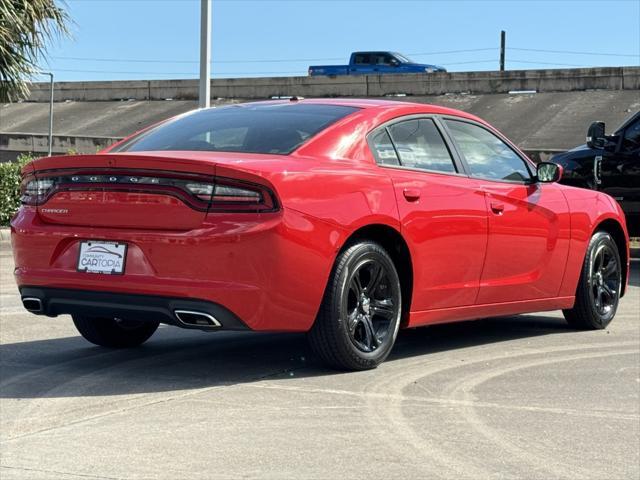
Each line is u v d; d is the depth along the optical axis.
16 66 15.05
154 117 42.59
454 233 5.88
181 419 4.44
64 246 5.30
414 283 5.69
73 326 7.05
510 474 3.74
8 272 10.81
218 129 5.71
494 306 6.32
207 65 17.58
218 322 4.95
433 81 41.28
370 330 5.49
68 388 5.05
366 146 5.57
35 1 14.82
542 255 6.63
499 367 5.77
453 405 4.79
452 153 6.11
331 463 3.82
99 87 47.56
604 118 34.72
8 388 5.04
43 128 42.50
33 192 5.45
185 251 4.93
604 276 7.38
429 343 6.56
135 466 3.76
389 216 5.44
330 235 5.12
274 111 5.84
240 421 4.41
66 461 3.81
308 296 5.10
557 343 6.67
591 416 4.64
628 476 3.75
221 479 3.62
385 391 5.04
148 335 6.32
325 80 43.22
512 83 39.97
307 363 5.73
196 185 4.96
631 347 6.57
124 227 5.11
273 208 4.93
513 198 6.36
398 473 3.72
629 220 12.38
